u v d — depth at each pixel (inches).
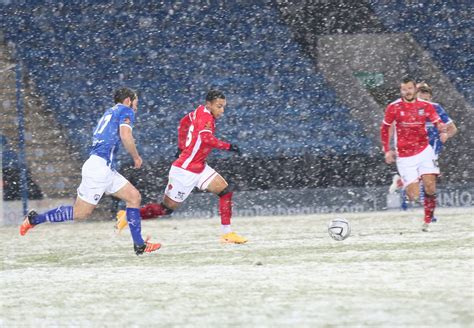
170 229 1769.2
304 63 2854.3
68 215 1125.1
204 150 1224.2
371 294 619.2
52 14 2810.0
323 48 2866.6
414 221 1702.8
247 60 2844.5
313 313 535.8
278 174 2596.0
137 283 774.5
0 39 2755.9
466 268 781.9
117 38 2815.0
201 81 2792.8
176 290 703.7
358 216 1984.5
